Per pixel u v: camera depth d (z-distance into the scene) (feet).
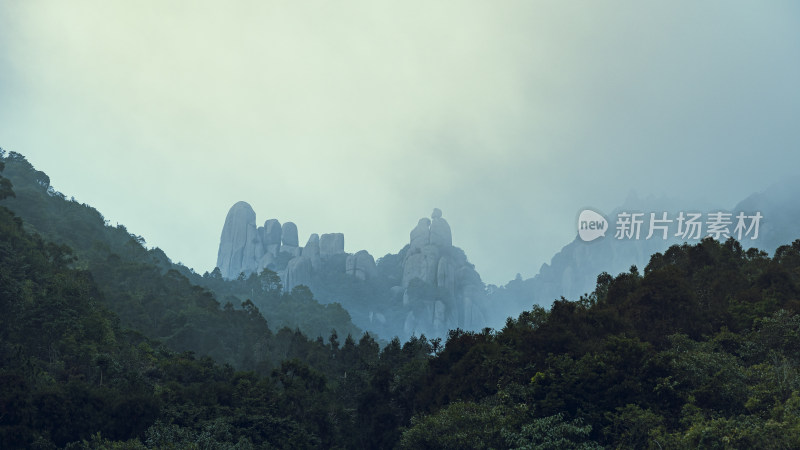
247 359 438.40
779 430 142.00
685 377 179.52
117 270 499.10
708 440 149.79
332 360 358.23
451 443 185.78
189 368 290.56
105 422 208.95
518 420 185.06
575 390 189.57
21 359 235.81
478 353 230.27
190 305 481.87
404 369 265.34
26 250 345.72
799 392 156.56
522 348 224.74
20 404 194.49
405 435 195.21
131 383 245.86
